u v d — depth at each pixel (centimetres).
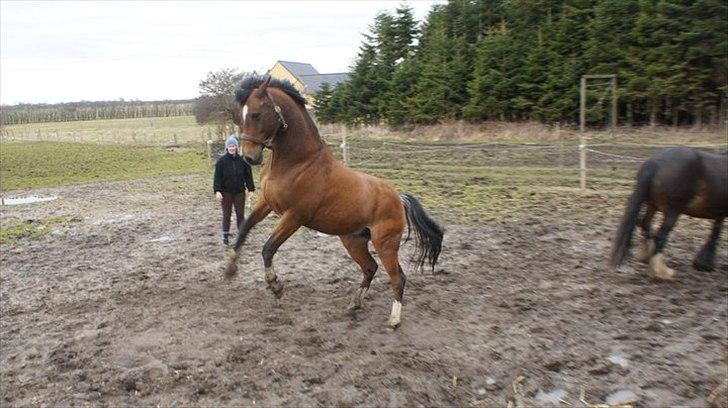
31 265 857
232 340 541
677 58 1941
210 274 768
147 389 448
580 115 2161
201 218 1197
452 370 475
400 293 577
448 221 1062
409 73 2853
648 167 655
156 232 1068
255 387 450
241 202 920
